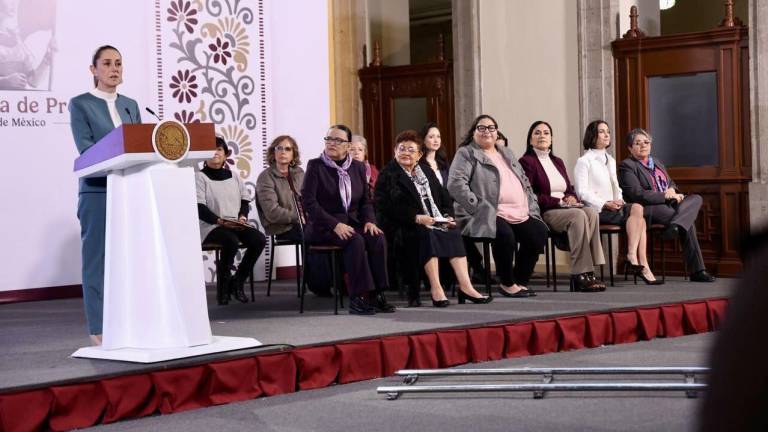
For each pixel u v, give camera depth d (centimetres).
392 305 555
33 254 680
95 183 408
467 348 454
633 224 672
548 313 491
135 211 366
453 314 505
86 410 336
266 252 812
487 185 602
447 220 562
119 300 372
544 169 665
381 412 345
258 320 509
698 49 775
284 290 719
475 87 867
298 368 396
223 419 340
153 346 365
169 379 355
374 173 714
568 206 647
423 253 555
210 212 612
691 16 1039
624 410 331
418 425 318
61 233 692
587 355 470
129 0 731
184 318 364
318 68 848
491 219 589
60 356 390
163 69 752
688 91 782
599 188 684
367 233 538
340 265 575
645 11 832
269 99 815
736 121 761
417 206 565
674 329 534
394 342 427
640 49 794
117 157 352
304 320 501
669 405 337
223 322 502
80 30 703
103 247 411
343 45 940
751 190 741
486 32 866
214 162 640
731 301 35
